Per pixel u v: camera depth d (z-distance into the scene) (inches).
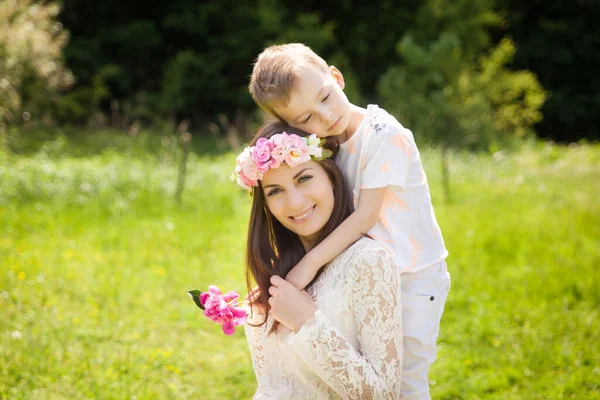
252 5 857.5
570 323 187.3
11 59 562.3
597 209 338.3
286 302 79.0
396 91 763.4
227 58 838.5
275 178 83.1
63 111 647.1
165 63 870.4
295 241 90.4
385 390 77.4
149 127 755.4
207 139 711.1
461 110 728.3
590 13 935.0
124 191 364.2
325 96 89.5
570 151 633.0
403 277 95.1
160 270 239.9
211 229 302.5
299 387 83.4
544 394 148.6
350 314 80.8
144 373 162.7
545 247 264.1
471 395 149.6
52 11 624.4
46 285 217.5
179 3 858.8
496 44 941.8
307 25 826.8
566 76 949.8
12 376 154.8
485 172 488.4
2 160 405.7
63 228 294.2
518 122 788.0
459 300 207.3
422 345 94.8
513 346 172.7
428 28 844.6
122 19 856.9
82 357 165.8
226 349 181.6
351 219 85.6
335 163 87.6
